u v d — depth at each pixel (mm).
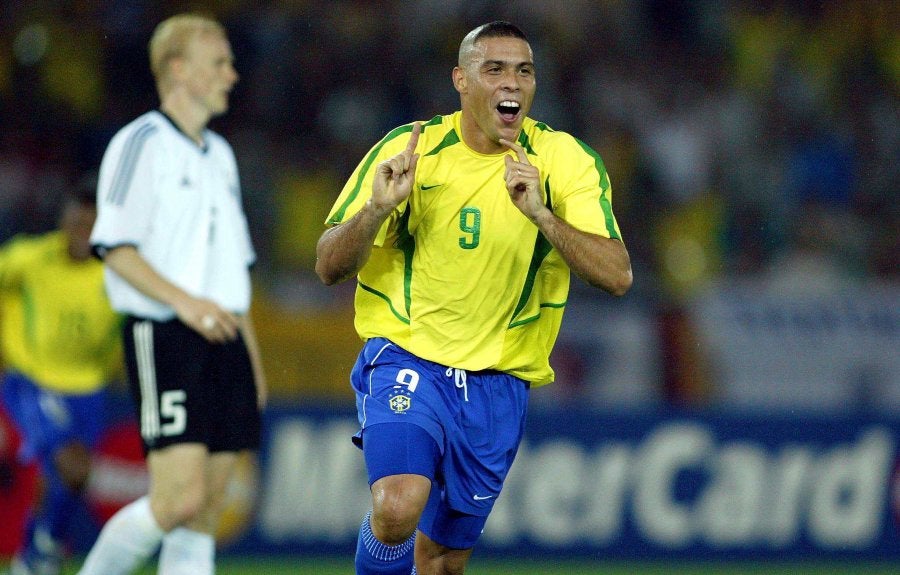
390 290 15281
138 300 17766
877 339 40688
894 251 49188
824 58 55500
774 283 46875
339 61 48875
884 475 35188
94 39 47250
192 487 17406
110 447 30953
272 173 45469
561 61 50906
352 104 48219
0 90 45344
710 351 39250
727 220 48781
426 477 14328
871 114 54469
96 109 46469
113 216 17734
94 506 30734
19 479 30469
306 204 45188
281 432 32281
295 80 48125
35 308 25766
